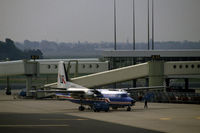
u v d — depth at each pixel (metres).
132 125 71.56
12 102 120.56
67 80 102.69
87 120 77.69
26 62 135.62
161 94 120.69
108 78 126.12
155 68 122.31
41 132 63.50
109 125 71.31
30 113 89.81
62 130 65.44
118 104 94.56
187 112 93.00
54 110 97.19
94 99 95.25
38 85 136.00
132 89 104.56
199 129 67.81
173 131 65.81
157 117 83.31
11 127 68.06
